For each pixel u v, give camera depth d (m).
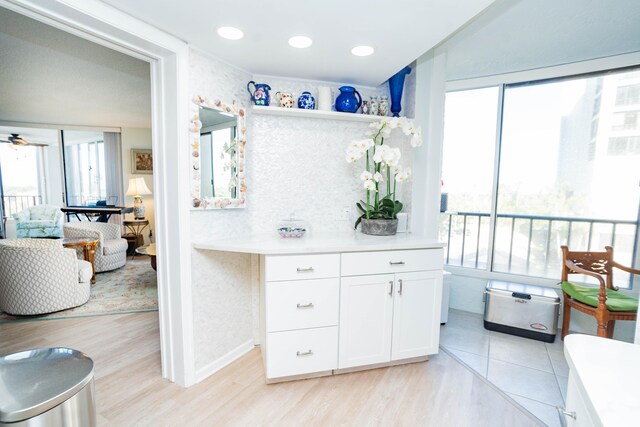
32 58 2.51
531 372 2.02
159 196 1.78
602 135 2.51
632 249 2.46
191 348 1.83
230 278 2.09
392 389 1.83
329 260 1.83
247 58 1.91
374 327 1.95
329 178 2.42
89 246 3.70
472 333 2.59
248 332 2.28
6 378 0.93
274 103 2.23
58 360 1.04
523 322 2.50
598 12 1.79
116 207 5.43
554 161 2.72
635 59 2.30
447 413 1.64
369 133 2.34
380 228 2.22
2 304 2.79
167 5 1.35
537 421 1.59
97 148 6.00
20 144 5.78
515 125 2.85
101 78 3.01
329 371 1.95
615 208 2.50
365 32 1.60
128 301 3.19
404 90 2.54
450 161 3.17
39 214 5.48
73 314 2.88
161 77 1.69
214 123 1.89
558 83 2.65
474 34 2.07
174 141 1.70
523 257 2.90
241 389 1.81
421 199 2.46
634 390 0.61
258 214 2.26
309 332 1.84
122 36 1.45
